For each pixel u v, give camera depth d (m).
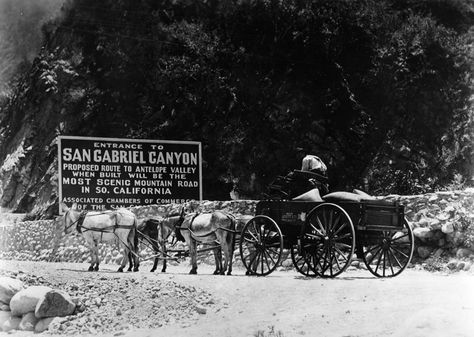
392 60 42.31
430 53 42.50
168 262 23.89
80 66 51.03
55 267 21.08
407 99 42.31
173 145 31.66
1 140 55.94
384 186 41.03
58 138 29.91
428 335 10.12
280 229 16.66
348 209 15.50
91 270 19.25
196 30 44.09
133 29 47.72
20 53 59.06
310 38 42.88
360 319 11.63
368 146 42.53
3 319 14.02
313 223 15.83
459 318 10.70
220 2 45.09
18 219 48.03
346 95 42.47
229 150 41.88
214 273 18.08
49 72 52.38
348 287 14.07
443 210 18.70
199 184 31.95
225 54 43.44
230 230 17.61
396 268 18.66
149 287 15.08
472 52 42.56
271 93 42.53
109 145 30.70
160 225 19.47
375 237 16.06
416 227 18.78
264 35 43.75
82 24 51.72
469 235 17.77
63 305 13.76
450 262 17.73
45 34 55.16
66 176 29.91
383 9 43.97
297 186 17.19
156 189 31.27
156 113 44.69
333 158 41.84
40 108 53.03
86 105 49.53
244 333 11.62
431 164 41.38
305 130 41.88
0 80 58.53
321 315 12.14
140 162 31.11
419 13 45.31
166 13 47.00
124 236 19.28
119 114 47.28
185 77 43.16
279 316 12.52
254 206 22.88
